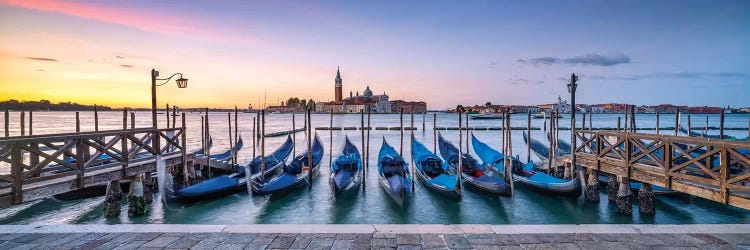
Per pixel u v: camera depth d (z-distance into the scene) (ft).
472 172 52.26
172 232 18.52
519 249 16.52
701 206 40.57
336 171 50.60
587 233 18.26
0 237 17.89
